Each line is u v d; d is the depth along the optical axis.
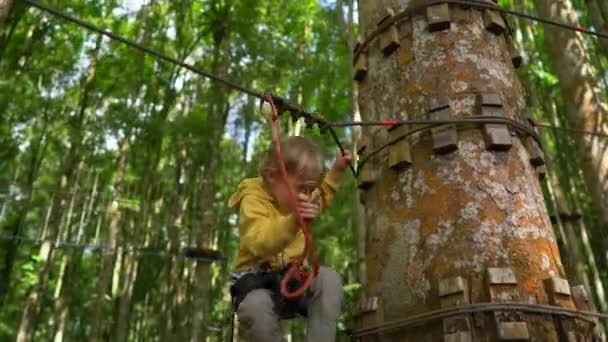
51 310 20.33
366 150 2.55
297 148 2.22
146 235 17.53
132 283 15.29
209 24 15.97
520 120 2.49
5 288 16.47
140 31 16.41
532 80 12.16
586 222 14.69
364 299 2.29
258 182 2.28
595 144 7.28
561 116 13.91
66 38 16.36
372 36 2.77
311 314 2.11
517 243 2.11
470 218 2.14
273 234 1.91
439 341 1.96
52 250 15.15
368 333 2.17
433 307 2.04
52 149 19.14
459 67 2.49
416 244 2.19
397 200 2.33
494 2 2.96
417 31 2.62
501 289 1.97
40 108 16.59
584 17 13.56
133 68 16.77
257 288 2.09
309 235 1.84
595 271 10.98
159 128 15.07
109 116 15.71
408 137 2.40
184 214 17.53
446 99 2.40
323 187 2.42
